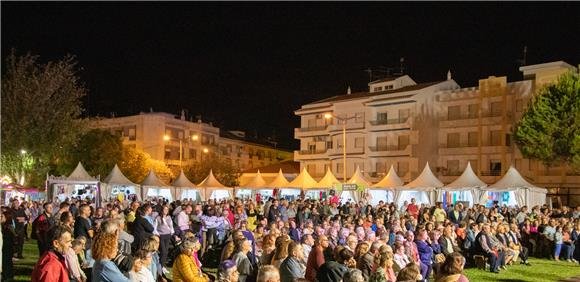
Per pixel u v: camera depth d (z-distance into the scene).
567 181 47.72
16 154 35.88
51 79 36.78
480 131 53.91
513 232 21.25
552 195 47.56
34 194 37.72
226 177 70.31
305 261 11.79
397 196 38.44
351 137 62.44
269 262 11.14
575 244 22.14
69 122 38.09
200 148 85.50
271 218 22.31
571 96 41.44
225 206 19.08
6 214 13.48
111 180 34.91
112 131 80.69
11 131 35.28
